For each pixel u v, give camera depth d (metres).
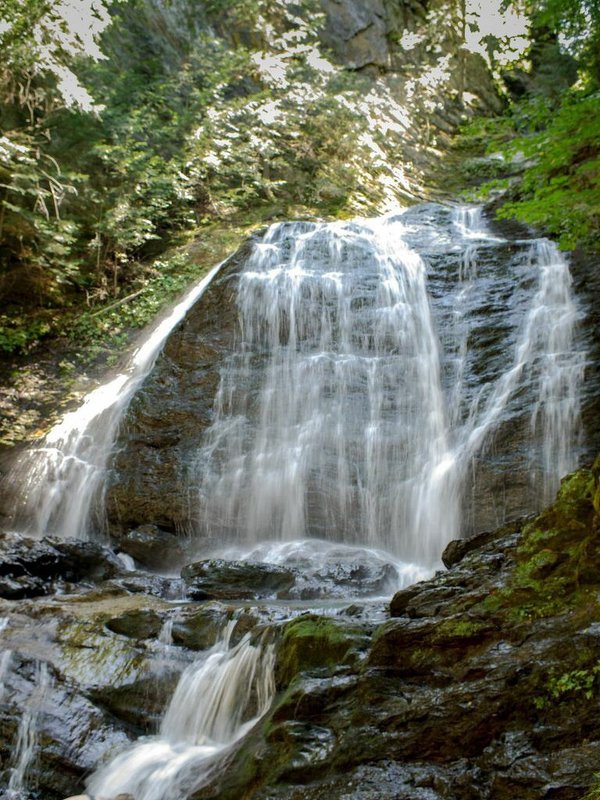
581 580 4.64
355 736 4.37
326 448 10.65
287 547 9.73
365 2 23.62
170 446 11.05
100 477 11.03
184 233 17.28
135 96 17.91
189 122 18.12
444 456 10.20
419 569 8.93
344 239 12.85
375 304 11.80
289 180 18.73
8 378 13.82
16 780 5.75
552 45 23.91
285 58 21.09
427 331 11.37
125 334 14.55
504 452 9.77
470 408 10.40
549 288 11.30
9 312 15.48
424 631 4.82
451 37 24.97
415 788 3.96
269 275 12.14
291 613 6.33
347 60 22.72
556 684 4.03
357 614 6.09
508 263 11.88
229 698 5.73
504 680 4.21
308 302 11.81
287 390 11.20
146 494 10.67
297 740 4.55
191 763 5.27
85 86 17.19
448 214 14.91
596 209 9.16
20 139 15.73
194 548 10.27
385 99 22.39
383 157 20.48
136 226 16.08
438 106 23.53
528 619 4.59
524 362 10.55
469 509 9.62
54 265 15.83
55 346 14.70
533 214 9.20
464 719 4.15
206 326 11.95
